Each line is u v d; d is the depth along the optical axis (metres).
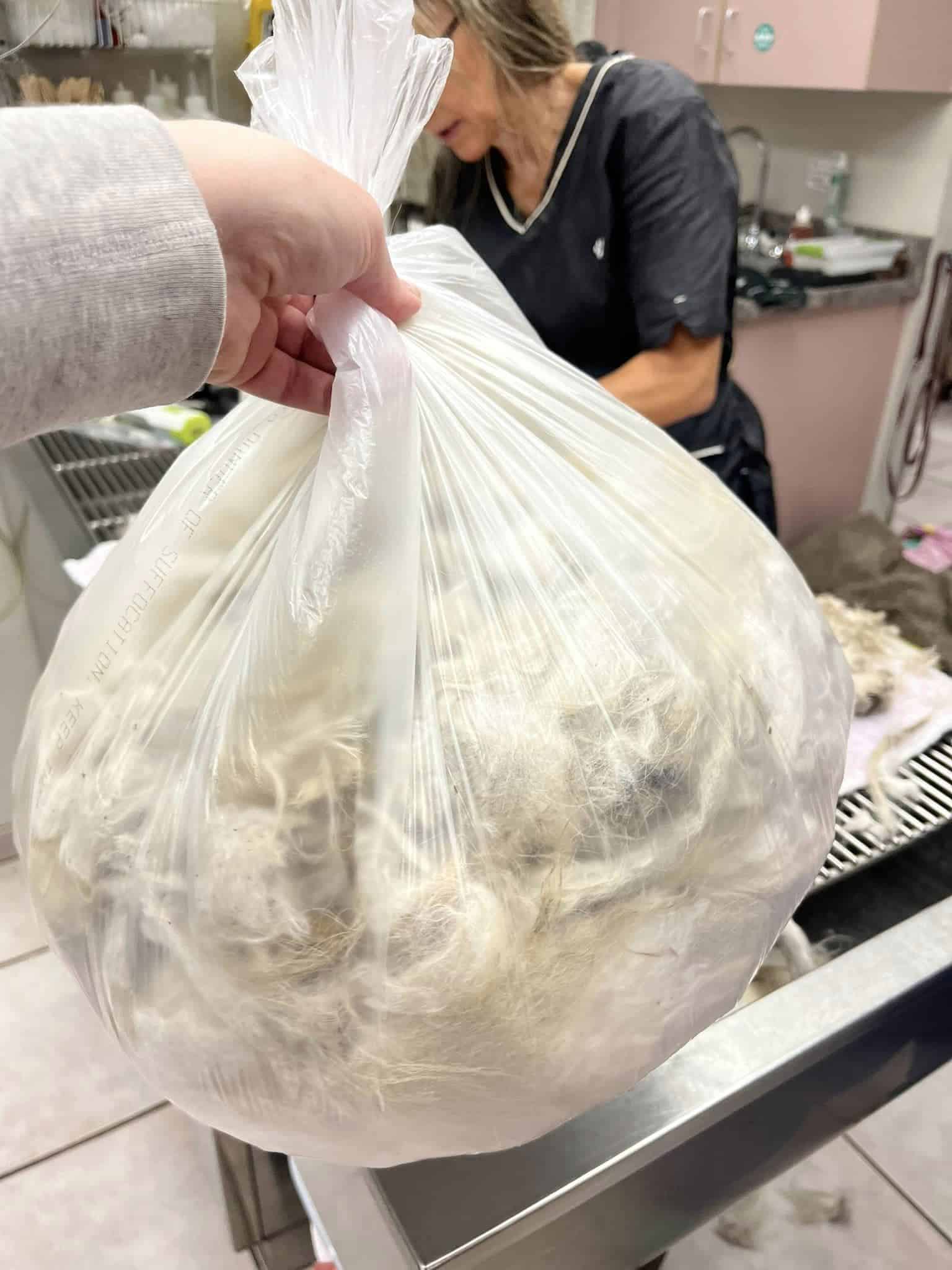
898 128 2.05
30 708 0.47
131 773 0.38
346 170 0.39
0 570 1.36
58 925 0.39
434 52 0.40
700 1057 0.49
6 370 0.27
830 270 1.98
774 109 2.35
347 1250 0.52
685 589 0.41
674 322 0.99
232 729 0.35
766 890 0.39
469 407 0.42
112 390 0.30
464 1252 0.42
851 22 1.79
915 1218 1.09
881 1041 0.55
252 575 0.40
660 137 0.97
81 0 0.82
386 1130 0.36
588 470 0.44
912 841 0.68
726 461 1.27
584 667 0.37
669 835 0.36
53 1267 1.07
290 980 0.33
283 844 0.34
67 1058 1.29
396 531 0.35
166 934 0.35
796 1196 1.10
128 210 0.28
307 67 0.39
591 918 0.35
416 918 0.33
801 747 0.41
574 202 1.04
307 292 0.35
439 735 0.35
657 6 2.22
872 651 0.89
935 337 2.05
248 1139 0.40
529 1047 0.35
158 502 0.46
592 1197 0.46
